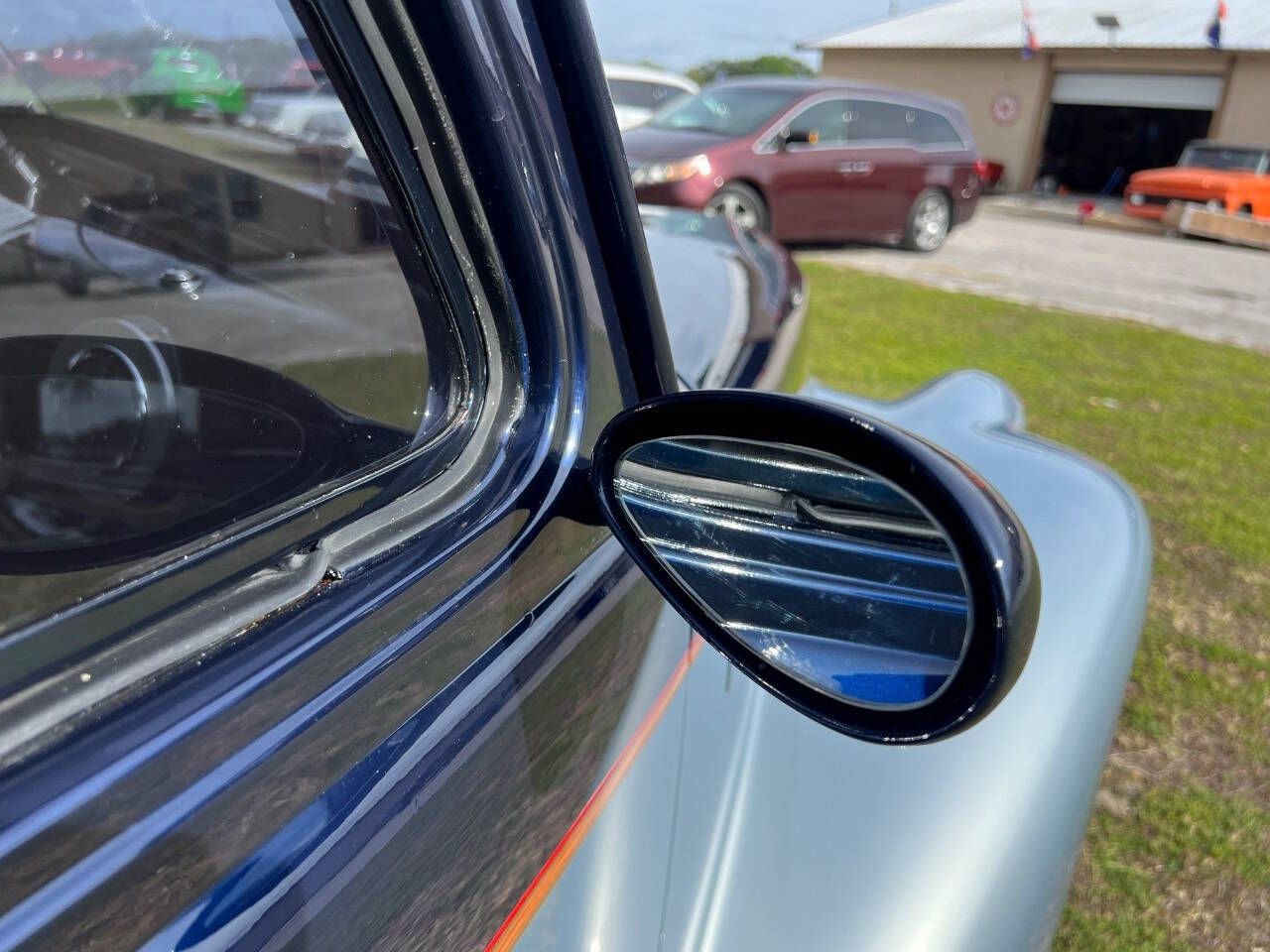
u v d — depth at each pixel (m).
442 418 0.94
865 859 1.13
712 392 0.93
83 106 0.80
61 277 0.80
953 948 1.08
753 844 1.11
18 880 0.53
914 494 0.84
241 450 0.81
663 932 0.99
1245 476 4.83
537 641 0.92
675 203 9.65
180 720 0.63
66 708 0.60
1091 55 23.48
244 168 0.83
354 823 0.71
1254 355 7.44
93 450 0.77
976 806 1.23
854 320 7.71
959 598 0.84
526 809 0.89
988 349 7.02
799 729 1.29
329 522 0.80
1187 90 22.81
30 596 0.68
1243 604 3.59
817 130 10.45
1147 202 16.12
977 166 11.62
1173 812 2.57
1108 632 1.62
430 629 0.80
